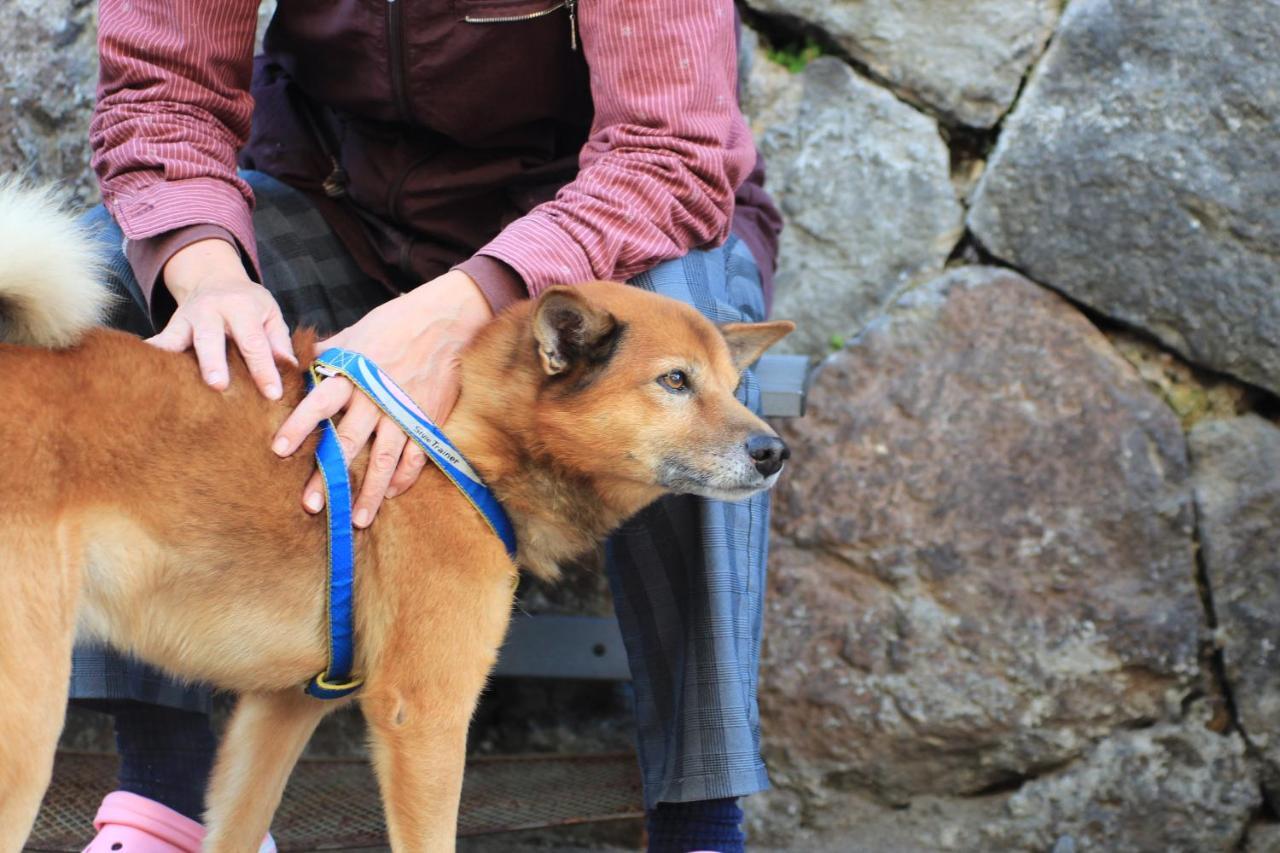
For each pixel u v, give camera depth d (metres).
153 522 2.24
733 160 2.90
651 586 2.71
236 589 2.33
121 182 2.86
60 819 3.26
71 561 2.15
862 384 3.94
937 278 4.01
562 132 3.27
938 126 4.10
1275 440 3.84
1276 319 3.79
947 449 3.88
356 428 2.40
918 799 3.88
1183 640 3.77
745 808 3.86
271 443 2.36
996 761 3.81
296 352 2.54
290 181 3.31
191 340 2.45
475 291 2.65
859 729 3.84
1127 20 3.92
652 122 2.80
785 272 4.09
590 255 2.71
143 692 2.71
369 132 3.22
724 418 2.56
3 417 2.11
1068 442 3.86
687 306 2.67
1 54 4.10
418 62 2.98
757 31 4.19
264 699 2.59
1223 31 3.85
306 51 3.14
